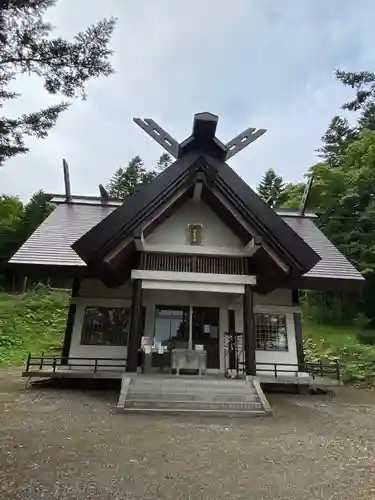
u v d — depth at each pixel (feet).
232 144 35.86
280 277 37.86
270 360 42.45
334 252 47.93
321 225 83.05
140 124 36.01
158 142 35.78
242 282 34.14
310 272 42.45
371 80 44.27
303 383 37.06
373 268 69.41
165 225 37.99
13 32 15.60
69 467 14.58
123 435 19.75
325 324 75.92
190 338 38.68
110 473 14.12
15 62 16.14
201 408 27.27
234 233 37.86
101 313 42.65
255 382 30.73
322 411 28.86
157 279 33.63
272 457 16.79
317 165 89.76
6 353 61.72
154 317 42.73
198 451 17.31
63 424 21.75
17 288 112.27
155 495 12.32
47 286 108.78
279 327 43.88
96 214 51.65
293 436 20.81
